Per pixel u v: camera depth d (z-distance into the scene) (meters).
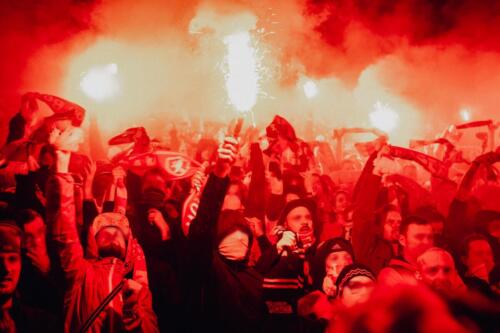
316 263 4.61
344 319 1.10
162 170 5.34
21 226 4.26
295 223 4.89
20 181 4.89
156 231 4.62
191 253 4.14
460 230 5.48
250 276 4.53
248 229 4.65
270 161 5.84
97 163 5.30
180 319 4.26
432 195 6.32
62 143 4.46
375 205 5.31
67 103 5.52
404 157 6.25
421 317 1.03
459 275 4.98
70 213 4.32
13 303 4.15
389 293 1.08
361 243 5.21
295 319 4.35
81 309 4.14
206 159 6.72
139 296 4.24
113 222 4.42
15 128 5.56
